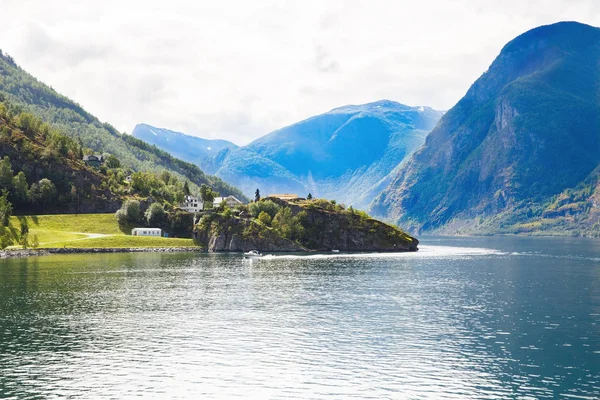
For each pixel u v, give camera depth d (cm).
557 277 19162
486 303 13475
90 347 9194
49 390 7256
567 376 7906
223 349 9112
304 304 13162
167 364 8325
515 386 7519
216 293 14712
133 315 11694
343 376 7831
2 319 11169
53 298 13575
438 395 7188
